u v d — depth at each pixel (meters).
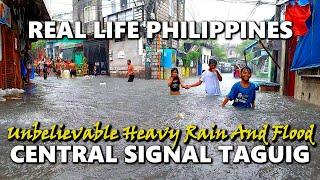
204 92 12.01
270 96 12.05
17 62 13.62
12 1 12.44
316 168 3.55
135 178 3.27
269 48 17.16
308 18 8.98
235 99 7.78
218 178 3.27
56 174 3.38
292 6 9.28
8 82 12.17
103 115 6.66
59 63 29.33
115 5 30.77
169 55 28.92
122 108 7.72
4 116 6.48
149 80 24.53
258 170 3.50
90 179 3.24
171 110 7.34
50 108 7.71
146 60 27.53
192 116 6.49
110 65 31.61
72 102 8.97
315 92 9.23
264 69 33.81
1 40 11.20
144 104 8.46
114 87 15.59
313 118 6.39
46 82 20.45
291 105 8.73
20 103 8.71
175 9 34.06
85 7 34.56
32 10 16.52
